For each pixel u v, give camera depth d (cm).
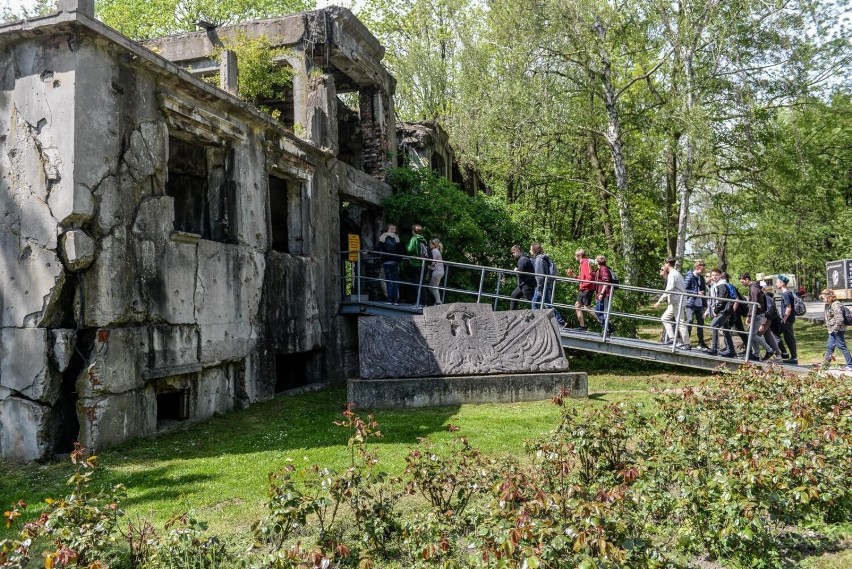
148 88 862
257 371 1088
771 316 1284
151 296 841
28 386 738
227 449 761
